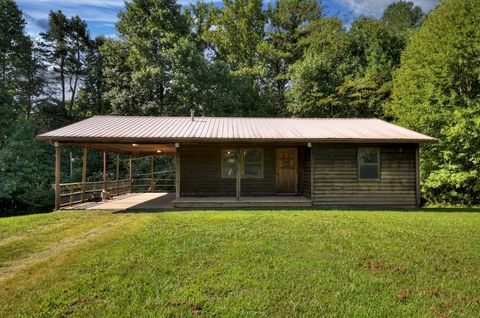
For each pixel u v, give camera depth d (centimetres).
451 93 1437
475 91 1452
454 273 422
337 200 1088
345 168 1095
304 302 339
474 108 1298
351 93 2358
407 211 990
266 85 2727
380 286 379
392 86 2177
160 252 497
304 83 2372
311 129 1166
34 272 422
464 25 1480
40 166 1845
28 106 2498
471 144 1284
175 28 2461
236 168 1169
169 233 617
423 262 462
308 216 817
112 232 634
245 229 654
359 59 2708
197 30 2945
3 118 1870
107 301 339
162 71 2250
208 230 643
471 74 1432
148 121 1275
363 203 1088
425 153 1427
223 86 2406
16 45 2427
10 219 807
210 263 450
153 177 1983
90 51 2794
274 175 1273
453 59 1440
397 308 327
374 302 340
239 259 467
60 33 2730
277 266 440
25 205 1803
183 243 547
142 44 2288
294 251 507
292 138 1004
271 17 2930
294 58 2831
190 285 377
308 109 2362
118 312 315
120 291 362
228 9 2891
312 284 383
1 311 322
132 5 2408
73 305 333
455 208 1107
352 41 2788
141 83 2231
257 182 1269
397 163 1105
